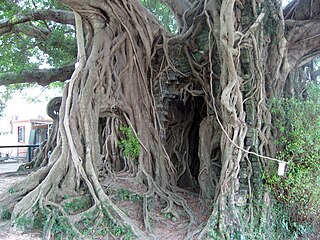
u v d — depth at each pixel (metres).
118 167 7.48
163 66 7.41
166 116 7.85
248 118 5.93
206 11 6.70
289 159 5.72
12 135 26.80
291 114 6.05
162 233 5.32
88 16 6.55
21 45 10.76
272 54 6.54
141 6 7.10
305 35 7.16
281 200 5.93
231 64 5.66
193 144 8.45
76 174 5.68
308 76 8.05
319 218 6.25
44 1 9.17
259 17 5.93
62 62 11.31
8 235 4.66
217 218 5.36
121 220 5.12
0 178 9.41
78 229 4.93
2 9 8.53
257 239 5.41
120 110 6.85
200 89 7.58
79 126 5.94
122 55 6.88
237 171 5.68
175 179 7.39
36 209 5.09
